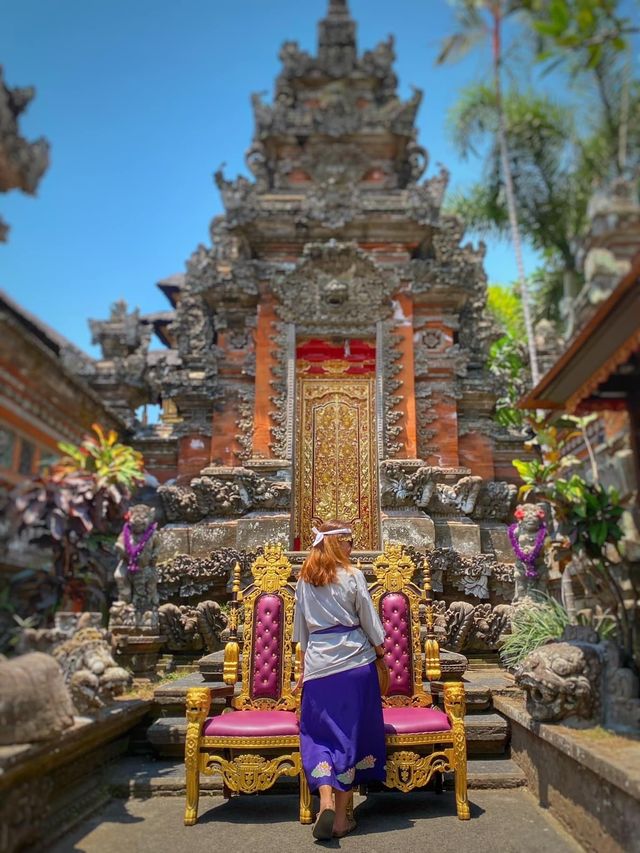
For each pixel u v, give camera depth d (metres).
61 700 3.57
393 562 5.21
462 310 11.20
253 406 10.32
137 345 10.61
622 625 4.42
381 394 10.12
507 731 5.18
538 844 3.73
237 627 7.01
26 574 4.08
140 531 6.48
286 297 10.45
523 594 6.66
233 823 4.11
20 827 3.23
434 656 5.00
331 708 3.92
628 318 3.54
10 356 3.54
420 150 11.41
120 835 3.87
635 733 3.91
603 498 4.52
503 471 10.43
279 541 9.28
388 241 10.77
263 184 11.48
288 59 12.34
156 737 5.14
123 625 6.22
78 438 4.67
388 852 3.62
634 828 3.08
